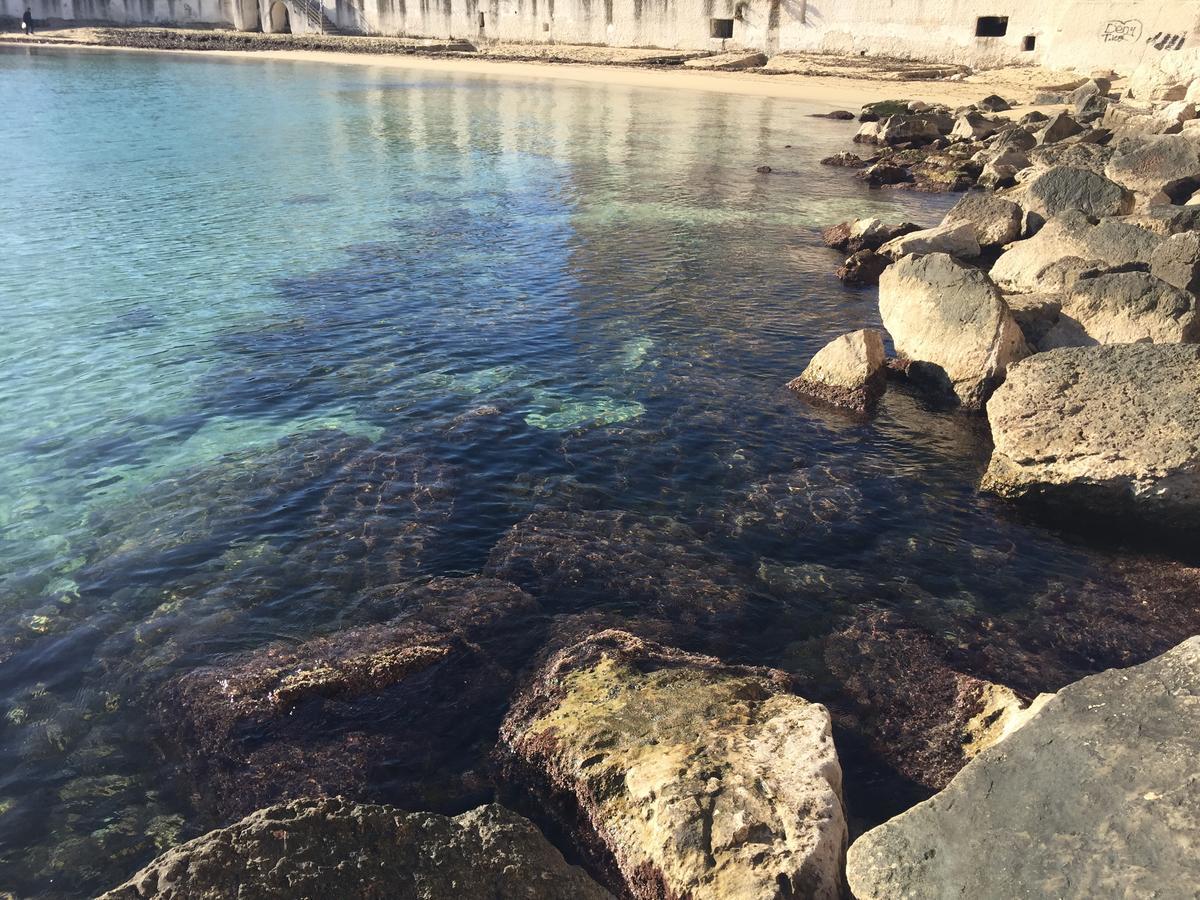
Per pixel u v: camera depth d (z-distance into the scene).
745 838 5.48
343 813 5.47
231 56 88.25
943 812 5.06
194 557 9.75
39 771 6.95
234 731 7.22
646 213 27.25
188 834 6.39
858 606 9.10
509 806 6.61
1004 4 56.44
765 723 6.59
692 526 10.50
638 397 14.05
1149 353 10.68
